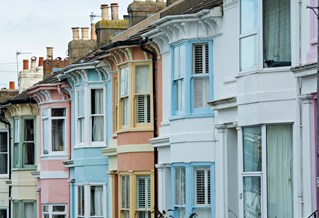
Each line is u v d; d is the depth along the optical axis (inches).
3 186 3533.5
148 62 2347.4
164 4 2787.9
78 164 2721.5
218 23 1991.9
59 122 3029.0
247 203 1761.8
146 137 2342.5
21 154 3329.2
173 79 2118.6
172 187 2118.6
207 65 2038.6
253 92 1713.8
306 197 1614.2
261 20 1713.8
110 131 2630.4
